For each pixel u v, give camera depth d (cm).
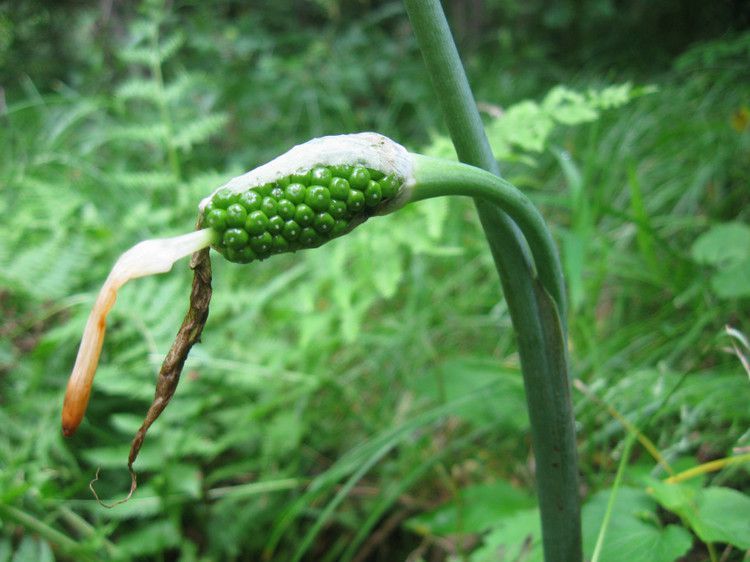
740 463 33
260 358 45
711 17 97
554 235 61
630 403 40
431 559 41
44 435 38
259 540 41
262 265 63
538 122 39
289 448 42
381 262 41
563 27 127
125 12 99
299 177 17
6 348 45
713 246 48
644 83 91
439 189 18
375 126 104
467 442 44
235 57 107
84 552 34
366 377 53
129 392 40
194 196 51
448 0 139
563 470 23
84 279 49
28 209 50
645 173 67
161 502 37
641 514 29
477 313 59
